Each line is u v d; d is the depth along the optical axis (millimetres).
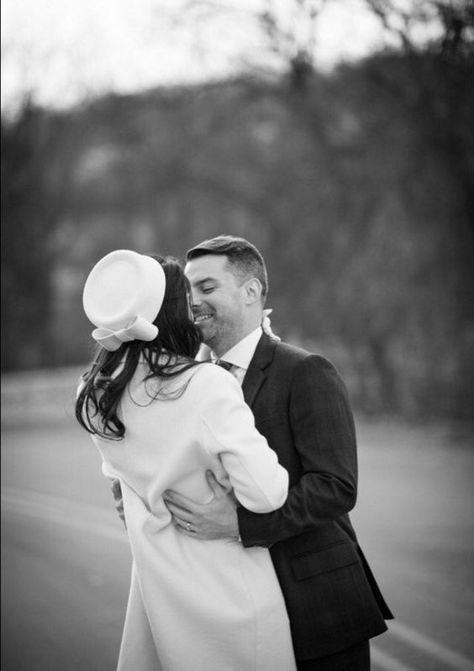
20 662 4254
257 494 2203
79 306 31594
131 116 24656
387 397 18547
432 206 18047
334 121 20125
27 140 24578
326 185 20531
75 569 6246
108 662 4242
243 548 2354
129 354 2326
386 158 18250
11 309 27250
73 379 28016
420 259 18531
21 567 6375
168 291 2371
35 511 8883
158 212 26734
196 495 2297
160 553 2295
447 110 15734
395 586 5469
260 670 2279
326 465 2408
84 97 24266
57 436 18297
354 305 19422
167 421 2268
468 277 18062
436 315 18391
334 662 2430
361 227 19781
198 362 2320
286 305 20906
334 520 2531
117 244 28203
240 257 2719
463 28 11750
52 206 26344
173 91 23922
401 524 7441
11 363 28500
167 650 2279
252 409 2555
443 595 5207
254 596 2297
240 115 22953
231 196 23969
